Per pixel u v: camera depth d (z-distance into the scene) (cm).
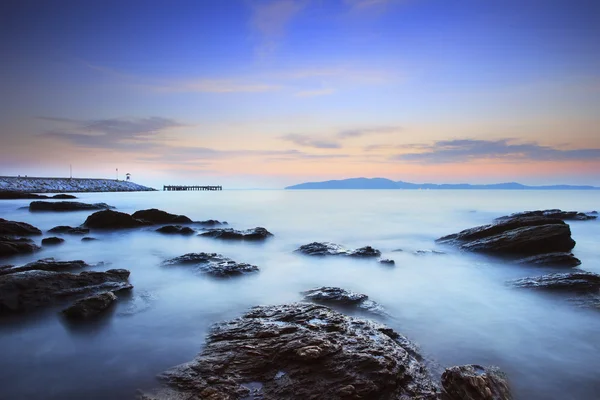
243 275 1202
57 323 801
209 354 632
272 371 574
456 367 585
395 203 5234
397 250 1745
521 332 802
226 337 698
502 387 568
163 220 2683
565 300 984
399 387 547
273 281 1184
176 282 1138
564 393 588
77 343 717
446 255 1609
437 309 944
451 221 3072
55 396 548
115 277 1084
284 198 6575
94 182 9831
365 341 641
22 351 684
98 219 2353
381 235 2342
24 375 605
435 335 782
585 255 1745
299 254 1598
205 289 1070
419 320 868
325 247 1650
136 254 1641
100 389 565
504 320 870
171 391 542
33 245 1627
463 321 862
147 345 710
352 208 4288
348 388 521
